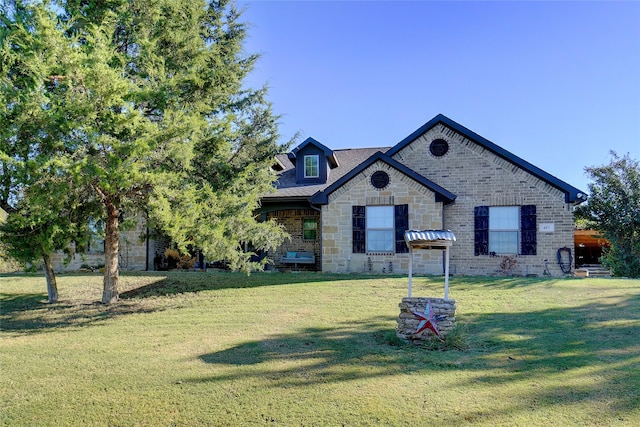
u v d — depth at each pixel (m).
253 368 5.47
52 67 7.95
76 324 8.46
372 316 8.43
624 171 16.59
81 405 4.45
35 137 8.16
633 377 4.78
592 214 16.88
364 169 14.84
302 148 17.42
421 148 15.45
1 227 9.11
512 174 14.43
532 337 6.60
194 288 12.07
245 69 14.57
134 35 10.28
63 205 8.66
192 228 9.33
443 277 12.91
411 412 4.10
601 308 8.34
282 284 12.16
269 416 4.09
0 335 7.67
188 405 4.38
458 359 5.70
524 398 4.34
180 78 9.76
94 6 10.19
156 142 8.47
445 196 14.09
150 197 8.77
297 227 17.47
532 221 14.07
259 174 12.61
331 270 14.90
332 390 4.69
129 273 14.80
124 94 8.41
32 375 5.41
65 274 15.57
